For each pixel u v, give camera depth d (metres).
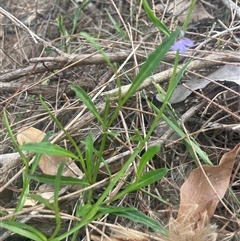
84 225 0.16
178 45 0.14
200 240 0.16
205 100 0.21
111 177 0.17
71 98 0.24
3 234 0.17
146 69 0.14
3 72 0.23
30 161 0.19
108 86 0.23
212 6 0.30
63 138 0.19
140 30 0.28
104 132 0.16
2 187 0.17
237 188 0.20
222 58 0.21
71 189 0.19
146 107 0.22
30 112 0.24
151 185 0.19
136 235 0.17
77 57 0.22
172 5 0.30
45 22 0.32
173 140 0.20
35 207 0.16
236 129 0.20
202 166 0.18
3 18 0.33
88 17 0.32
